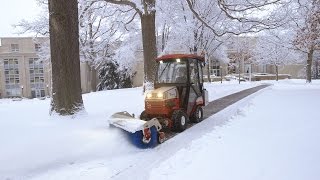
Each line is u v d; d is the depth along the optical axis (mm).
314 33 22875
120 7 23219
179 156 6297
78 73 10078
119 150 6895
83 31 29297
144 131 7043
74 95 9898
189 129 9047
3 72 52562
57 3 9641
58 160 6156
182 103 9406
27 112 11820
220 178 4949
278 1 18672
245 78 46406
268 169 5207
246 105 14055
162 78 9727
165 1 24172
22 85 52719
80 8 24500
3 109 13219
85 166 5898
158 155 6590
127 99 15570
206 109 13203
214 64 51188
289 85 29047
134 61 32812
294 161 5531
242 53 44625
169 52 28516
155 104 8680
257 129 8422
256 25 18906
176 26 26359
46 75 53062
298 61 43250
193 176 5129
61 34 9680
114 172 5582
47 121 9289
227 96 18656
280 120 9625
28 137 7434
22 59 52625
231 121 10078
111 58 33719
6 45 52438
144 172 5531
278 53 41094
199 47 27344
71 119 9523
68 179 5281
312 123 8906
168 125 8531
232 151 6375
